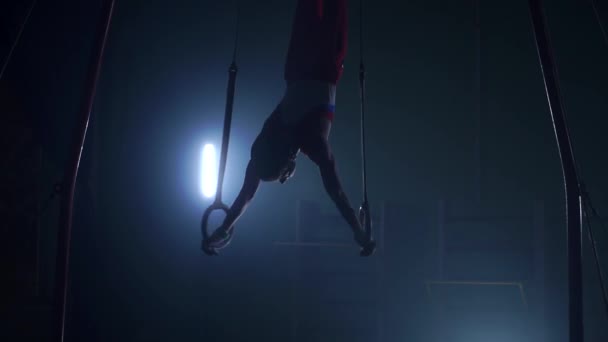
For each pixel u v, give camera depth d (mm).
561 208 9062
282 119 4465
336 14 4574
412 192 9523
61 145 8195
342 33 4613
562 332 7652
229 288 8961
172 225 8547
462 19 9477
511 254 7746
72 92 8188
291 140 4395
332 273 8211
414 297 8367
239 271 9070
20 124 8273
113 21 8312
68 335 7961
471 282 7562
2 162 8195
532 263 7629
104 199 8297
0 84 8156
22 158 8266
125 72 8492
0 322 7746
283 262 9195
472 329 7844
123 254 8305
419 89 9555
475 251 7895
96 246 8047
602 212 7910
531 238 7672
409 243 8398
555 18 9227
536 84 9258
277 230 9406
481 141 9391
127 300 8227
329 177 4352
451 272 7949
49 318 7891
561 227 7848
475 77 9438
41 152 8320
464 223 8000
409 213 8438
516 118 9305
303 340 8141
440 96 9516
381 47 9609
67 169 5379
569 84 9164
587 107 9109
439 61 9516
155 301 8375
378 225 8312
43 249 8305
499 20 9367
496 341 7707
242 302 8945
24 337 7785
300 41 4590
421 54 9547
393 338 8125
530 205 7812
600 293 7629
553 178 9156
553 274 7766
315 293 8203
